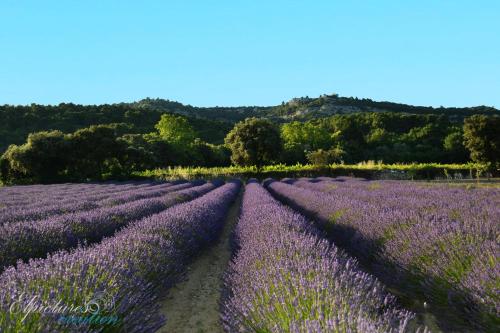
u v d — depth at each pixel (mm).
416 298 4723
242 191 30641
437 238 4852
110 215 8648
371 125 79375
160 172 44625
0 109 73938
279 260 4137
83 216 7926
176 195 15164
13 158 37188
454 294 3930
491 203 8625
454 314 3980
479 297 3607
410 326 4020
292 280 3402
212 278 6465
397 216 6434
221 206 12773
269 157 50969
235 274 4562
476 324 3648
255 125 50875
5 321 2215
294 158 64062
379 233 6152
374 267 5672
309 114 150000
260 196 14469
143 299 3549
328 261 3912
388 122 78500
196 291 5789
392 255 5246
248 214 9000
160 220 7133
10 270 3301
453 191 13000
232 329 3336
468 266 4039
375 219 6742
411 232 5395
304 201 13445
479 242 4465
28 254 5398
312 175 43156
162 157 57375
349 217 7922
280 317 2863
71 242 6379
